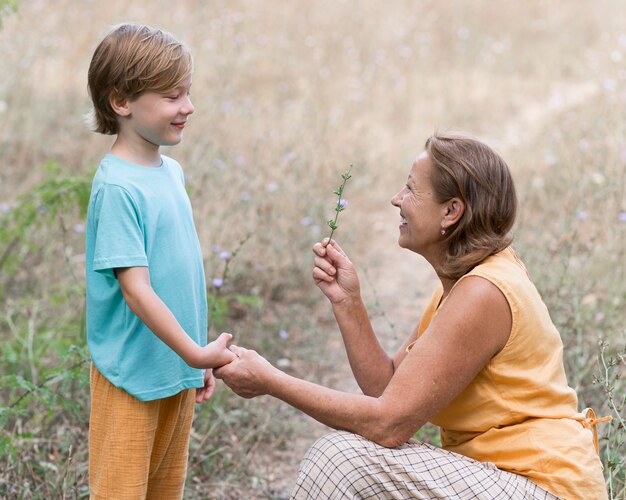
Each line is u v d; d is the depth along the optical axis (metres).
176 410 2.54
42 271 4.82
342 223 6.10
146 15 9.42
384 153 7.51
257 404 3.93
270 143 6.85
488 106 9.18
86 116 2.60
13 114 6.91
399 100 8.92
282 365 4.39
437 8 12.08
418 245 2.63
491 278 2.43
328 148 6.97
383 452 2.42
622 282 4.78
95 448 2.49
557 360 2.52
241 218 5.40
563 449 2.41
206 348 2.41
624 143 6.20
